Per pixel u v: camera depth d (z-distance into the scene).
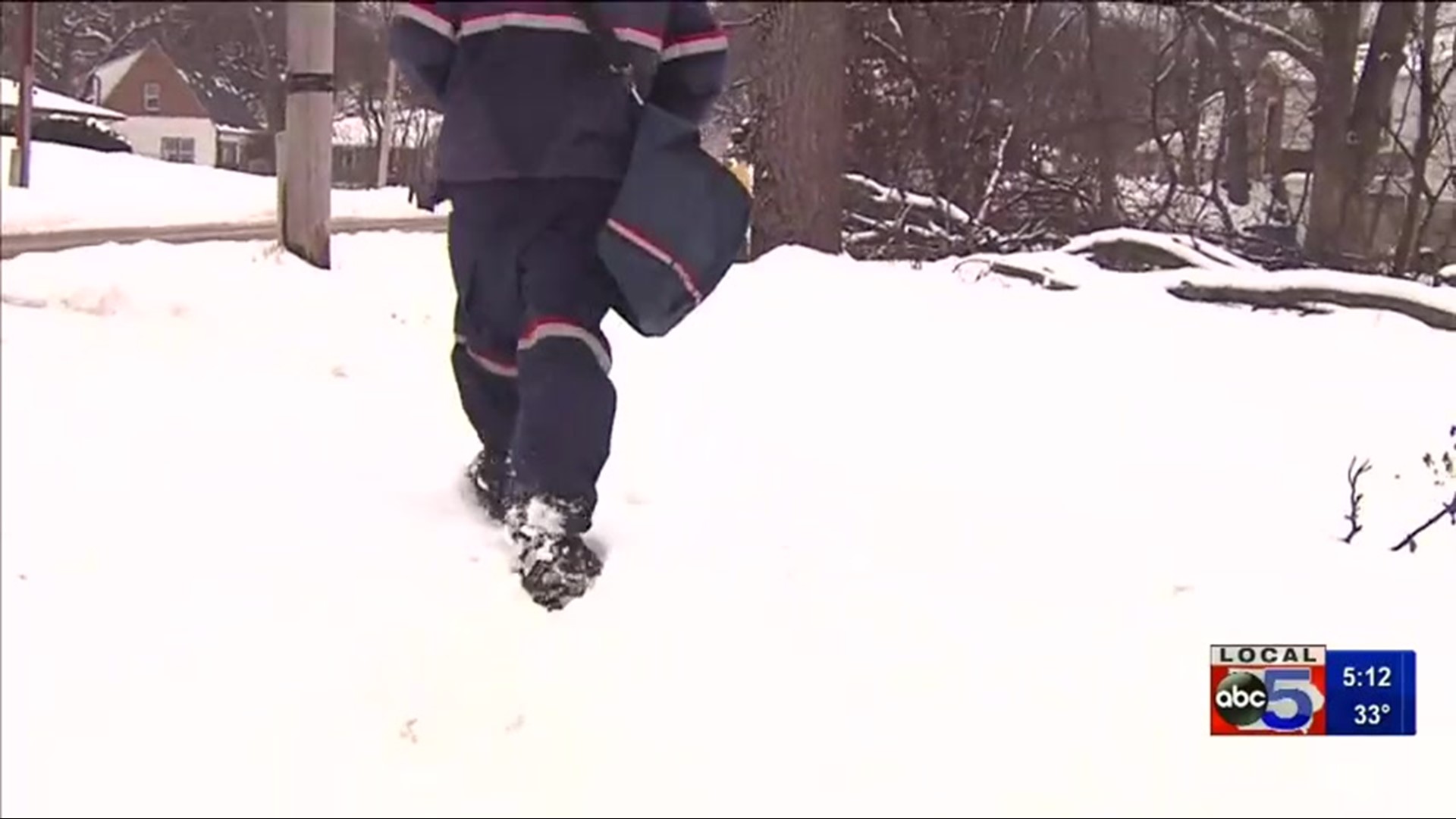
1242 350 5.26
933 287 7.27
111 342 3.97
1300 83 18.47
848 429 4.20
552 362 3.01
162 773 2.38
